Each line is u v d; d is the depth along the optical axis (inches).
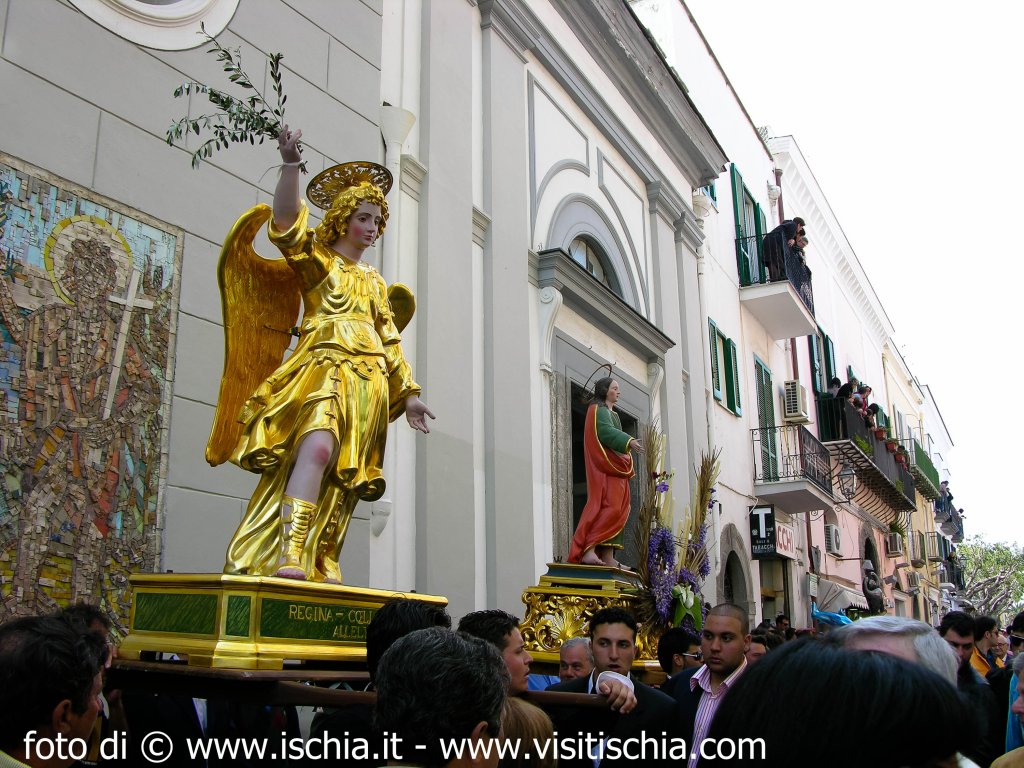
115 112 217.8
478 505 335.9
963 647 203.6
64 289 198.5
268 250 249.8
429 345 313.4
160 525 209.3
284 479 151.0
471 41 383.9
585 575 288.8
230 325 159.0
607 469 304.7
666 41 641.0
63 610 143.8
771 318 731.4
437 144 338.3
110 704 131.1
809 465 719.7
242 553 146.1
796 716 55.2
